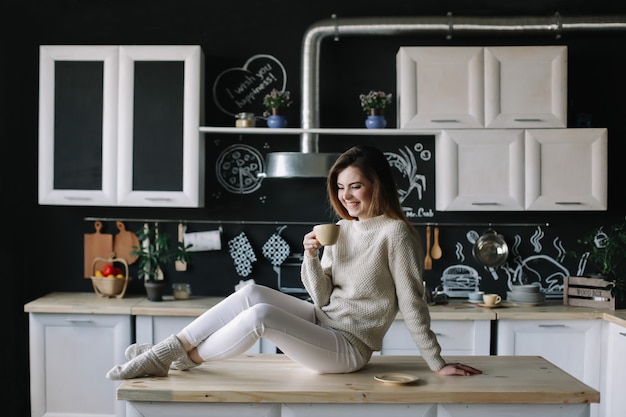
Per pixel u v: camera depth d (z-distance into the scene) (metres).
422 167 4.71
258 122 4.72
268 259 4.71
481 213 4.72
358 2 4.70
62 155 4.41
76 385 4.23
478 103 4.32
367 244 2.68
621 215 4.70
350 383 2.53
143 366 2.56
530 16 4.57
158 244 4.54
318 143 4.67
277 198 4.73
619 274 4.69
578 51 4.68
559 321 4.17
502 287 4.73
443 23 4.46
